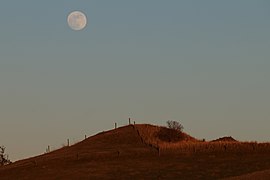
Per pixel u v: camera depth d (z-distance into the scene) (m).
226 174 189.00
